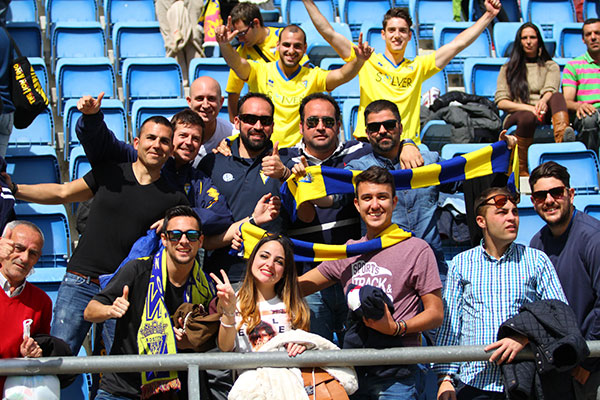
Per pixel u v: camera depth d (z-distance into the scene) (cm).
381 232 452
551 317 408
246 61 632
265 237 446
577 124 779
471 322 448
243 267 495
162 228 450
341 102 863
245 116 519
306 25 923
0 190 482
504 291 444
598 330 438
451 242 631
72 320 467
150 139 480
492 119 753
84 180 492
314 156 524
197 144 515
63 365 398
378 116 507
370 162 511
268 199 500
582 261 458
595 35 811
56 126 818
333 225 502
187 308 426
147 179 487
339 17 1029
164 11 902
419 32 1016
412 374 433
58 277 589
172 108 756
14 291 438
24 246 436
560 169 471
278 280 442
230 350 423
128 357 399
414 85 662
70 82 827
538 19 1052
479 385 438
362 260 452
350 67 607
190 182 511
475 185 517
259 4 907
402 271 440
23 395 397
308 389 406
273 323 435
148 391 418
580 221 466
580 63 819
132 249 464
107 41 952
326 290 489
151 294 431
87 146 489
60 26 900
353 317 432
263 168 488
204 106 581
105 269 473
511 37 964
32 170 683
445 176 501
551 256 473
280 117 625
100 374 473
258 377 401
